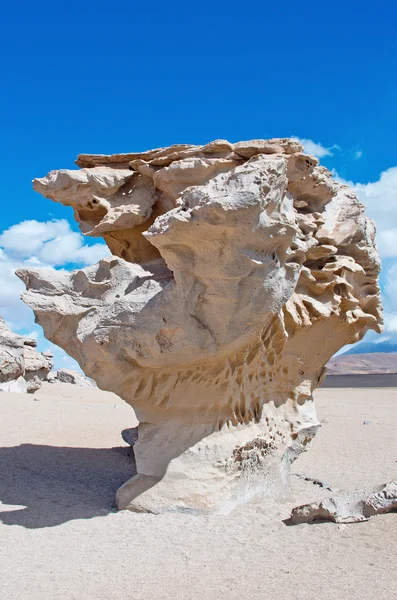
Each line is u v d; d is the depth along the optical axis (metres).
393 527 5.73
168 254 5.84
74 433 11.63
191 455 6.76
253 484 7.14
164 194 7.54
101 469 8.83
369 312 8.58
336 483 8.34
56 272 7.06
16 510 6.77
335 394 27.45
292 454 8.09
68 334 6.95
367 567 5.04
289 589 4.71
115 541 5.83
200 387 6.75
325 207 7.91
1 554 5.53
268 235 5.62
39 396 17.19
